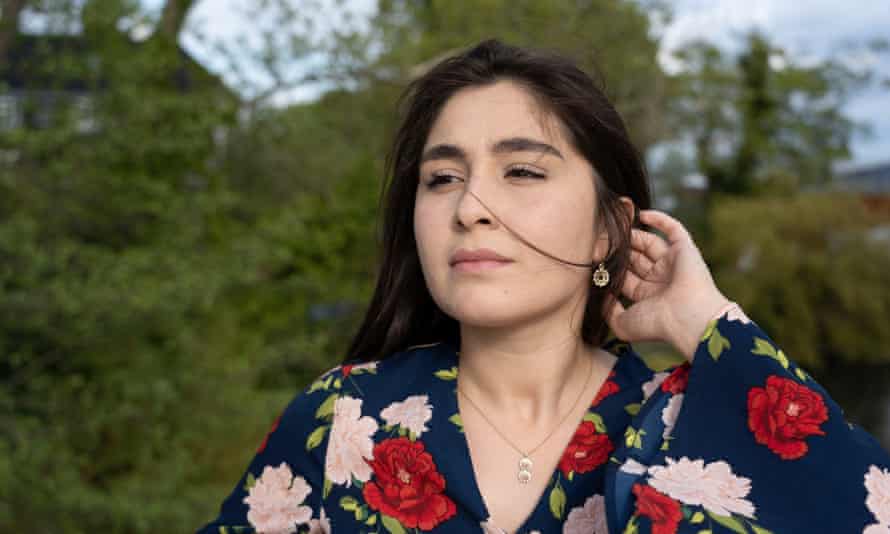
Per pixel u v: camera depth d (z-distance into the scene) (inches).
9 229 173.6
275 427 48.6
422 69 282.2
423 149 46.3
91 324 177.3
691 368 42.3
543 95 43.3
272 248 230.8
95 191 194.5
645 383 45.0
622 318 46.8
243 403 221.6
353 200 311.4
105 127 197.6
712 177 817.5
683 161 818.8
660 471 39.2
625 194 46.9
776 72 884.0
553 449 43.4
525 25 277.6
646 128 312.5
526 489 42.5
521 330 43.9
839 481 38.6
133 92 195.8
